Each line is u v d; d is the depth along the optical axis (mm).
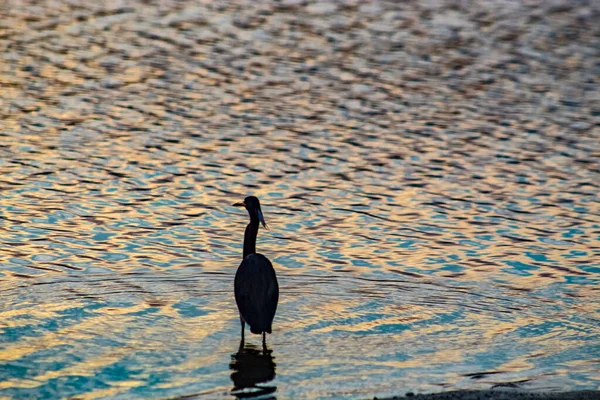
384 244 17234
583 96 28266
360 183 20844
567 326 13438
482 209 19281
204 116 25688
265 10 39719
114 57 31719
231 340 12719
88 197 19516
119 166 21578
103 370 11680
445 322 13539
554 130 25000
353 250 16891
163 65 30891
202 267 15844
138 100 27047
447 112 26547
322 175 21328
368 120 25672
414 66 31453
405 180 21078
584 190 20469
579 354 12422
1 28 35406
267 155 22625
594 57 32812
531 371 11812
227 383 11336
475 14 39938
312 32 35969
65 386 11219
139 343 12523
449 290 14930
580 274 15766
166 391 11125
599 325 13492
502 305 14281
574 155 22938
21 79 28797
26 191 19766
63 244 16859
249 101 27188
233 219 18500
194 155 22500
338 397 10938
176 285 14883
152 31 35562
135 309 13758
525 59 32531
